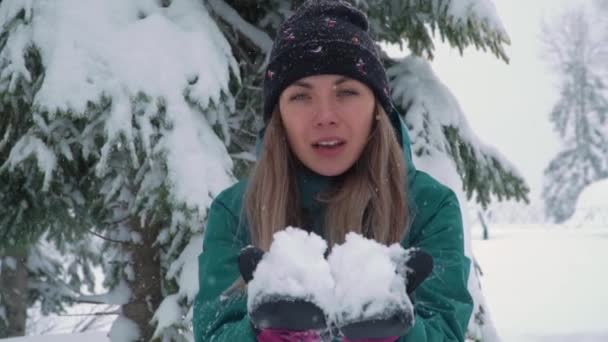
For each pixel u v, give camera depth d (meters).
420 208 1.36
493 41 4.48
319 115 1.32
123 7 3.81
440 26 4.71
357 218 1.35
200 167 3.50
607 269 14.85
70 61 3.52
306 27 1.37
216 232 1.42
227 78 3.75
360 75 1.33
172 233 3.55
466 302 1.21
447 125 4.65
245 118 4.56
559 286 13.05
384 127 1.38
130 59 3.58
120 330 4.55
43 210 4.72
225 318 1.19
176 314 3.84
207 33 3.85
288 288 0.83
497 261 16.69
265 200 1.39
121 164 3.88
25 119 4.04
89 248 8.27
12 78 3.59
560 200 33.34
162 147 3.51
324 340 0.90
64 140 3.95
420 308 1.15
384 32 4.97
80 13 3.68
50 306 8.52
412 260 0.88
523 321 9.94
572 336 8.72
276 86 1.38
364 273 0.83
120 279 4.64
